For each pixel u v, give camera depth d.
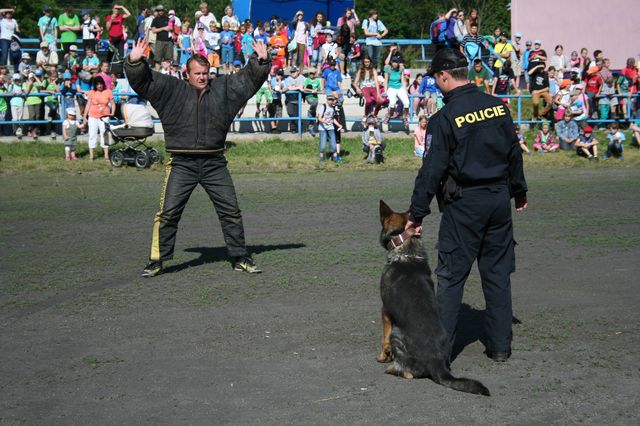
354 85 21.02
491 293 5.10
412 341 4.57
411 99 20.39
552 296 6.70
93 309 6.43
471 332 5.80
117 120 16.95
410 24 43.50
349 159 17.41
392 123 20.78
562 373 4.87
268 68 7.47
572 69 21.44
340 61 22.36
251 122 20.38
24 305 6.56
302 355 5.25
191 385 4.73
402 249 4.85
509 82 21.72
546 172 15.79
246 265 7.64
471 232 4.92
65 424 4.18
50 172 15.55
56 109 18.91
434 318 4.59
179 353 5.33
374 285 7.09
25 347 5.50
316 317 6.13
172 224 7.53
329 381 4.76
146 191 13.16
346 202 11.89
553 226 9.85
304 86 19.69
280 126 20.67
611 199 12.01
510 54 23.12
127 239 9.30
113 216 10.82
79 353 5.36
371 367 4.99
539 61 20.66
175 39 22.20
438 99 20.25
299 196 12.59
